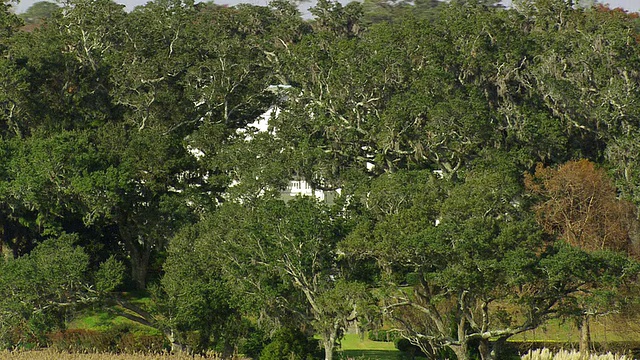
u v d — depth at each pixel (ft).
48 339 255.29
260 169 276.21
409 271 262.06
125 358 225.97
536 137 307.17
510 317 232.12
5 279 249.55
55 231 286.46
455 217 225.15
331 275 248.11
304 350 241.14
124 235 300.40
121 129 297.53
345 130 311.27
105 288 254.06
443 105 294.25
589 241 272.72
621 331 261.44
